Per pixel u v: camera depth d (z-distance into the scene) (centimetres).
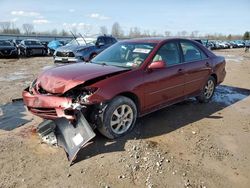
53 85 426
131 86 453
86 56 1299
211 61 659
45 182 336
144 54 510
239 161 411
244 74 1291
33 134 459
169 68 530
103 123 422
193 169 380
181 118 572
